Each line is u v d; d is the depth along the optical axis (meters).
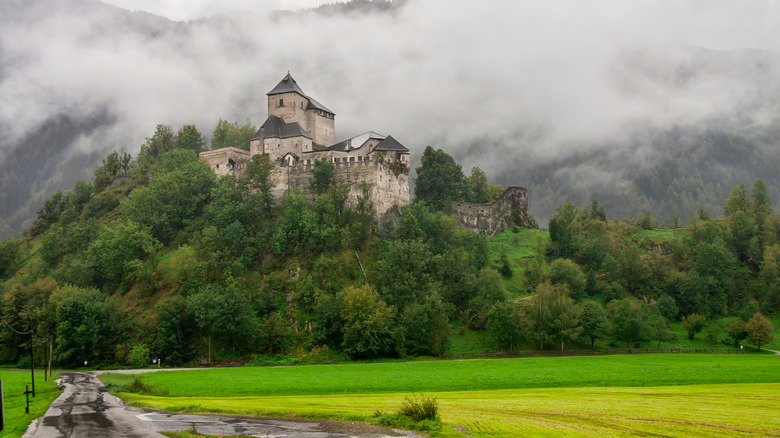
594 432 47.19
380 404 65.31
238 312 141.50
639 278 196.38
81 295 149.25
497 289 163.50
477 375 101.75
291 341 145.00
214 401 73.94
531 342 152.62
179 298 146.62
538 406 61.06
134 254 171.62
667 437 45.53
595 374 100.00
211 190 193.75
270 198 185.25
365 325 139.50
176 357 139.38
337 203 177.88
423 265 164.12
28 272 190.12
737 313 186.38
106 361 141.88
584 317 153.25
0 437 52.72
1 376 120.69
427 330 146.12
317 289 154.88
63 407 71.50
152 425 56.19
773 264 197.62
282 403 69.19
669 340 163.50
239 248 166.88
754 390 75.69
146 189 195.50
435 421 51.44
